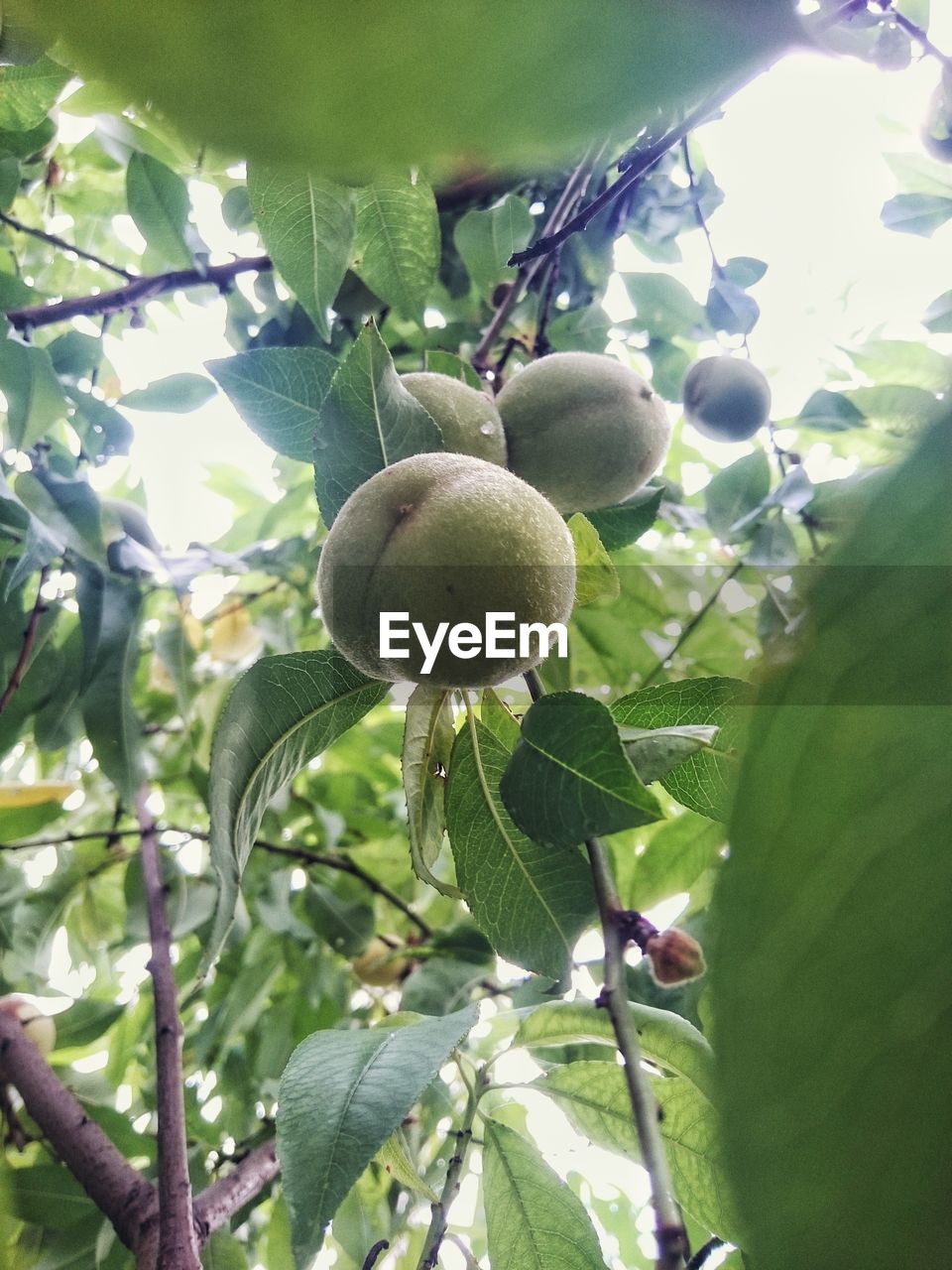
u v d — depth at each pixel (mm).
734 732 188
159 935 312
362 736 457
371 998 443
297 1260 142
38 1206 318
